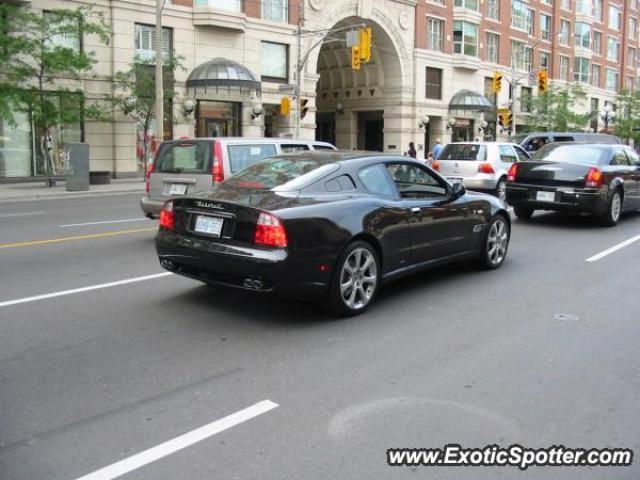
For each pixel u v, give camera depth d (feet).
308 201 18.79
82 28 73.56
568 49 188.65
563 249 31.96
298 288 18.16
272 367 15.24
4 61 68.13
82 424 12.16
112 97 83.41
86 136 86.94
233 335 17.67
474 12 145.18
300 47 106.63
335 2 116.16
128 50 88.28
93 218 44.16
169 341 17.11
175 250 19.62
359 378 14.58
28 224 40.65
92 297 21.59
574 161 40.50
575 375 14.92
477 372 15.03
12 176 81.76
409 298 21.91
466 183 54.08
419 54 134.72
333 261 18.70
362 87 139.74
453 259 24.26
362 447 11.38
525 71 169.78
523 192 40.96
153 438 11.62
